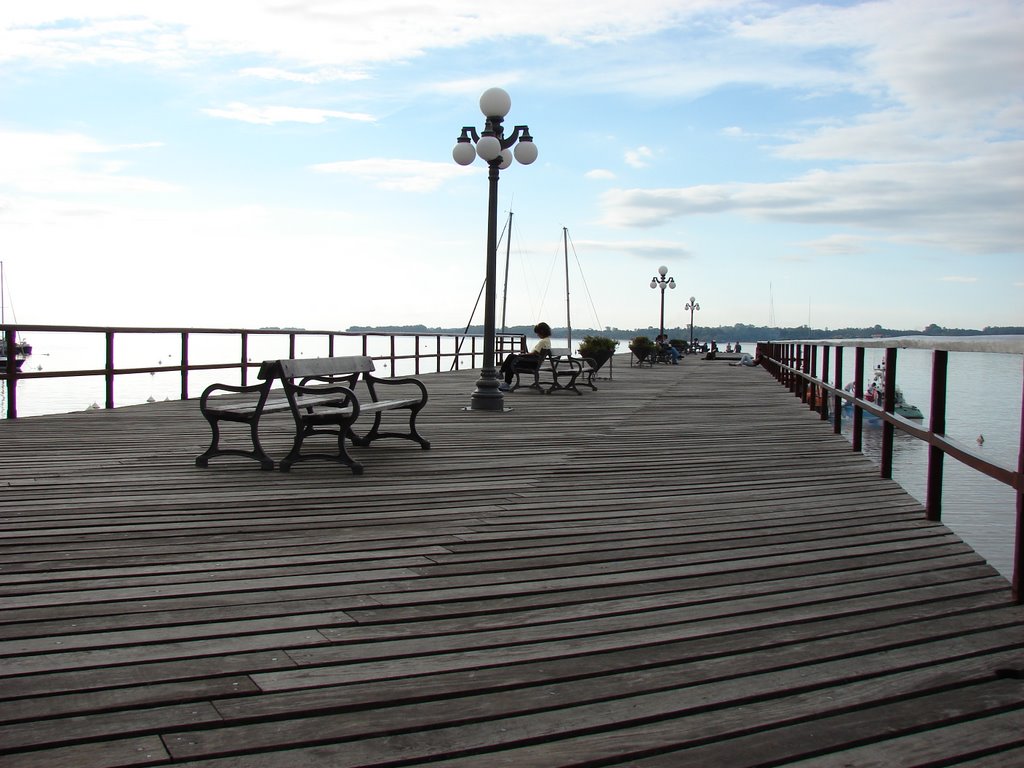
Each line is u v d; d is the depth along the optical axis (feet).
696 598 11.46
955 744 7.56
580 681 8.74
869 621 10.61
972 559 13.50
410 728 7.65
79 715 7.76
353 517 16.08
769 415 36.99
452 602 11.19
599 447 26.11
